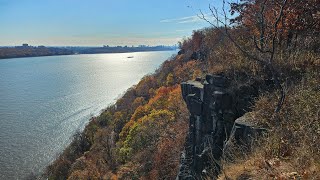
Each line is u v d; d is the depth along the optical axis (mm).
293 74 9055
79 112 85500
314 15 10320
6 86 136500
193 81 11812
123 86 125500
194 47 50906
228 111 9336
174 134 23922
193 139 11172
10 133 70062
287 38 10820
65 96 108750
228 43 12023
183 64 53375
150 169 26594
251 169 5691
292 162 5383
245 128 7387
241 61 9984
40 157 57531
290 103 7371
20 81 152250
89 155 45875
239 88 9219
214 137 9648
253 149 6445
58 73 185875
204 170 8859
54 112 87000
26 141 65188
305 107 6910
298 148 5590
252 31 10648
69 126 73500
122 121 53750
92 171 38500
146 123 36375
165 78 61688
